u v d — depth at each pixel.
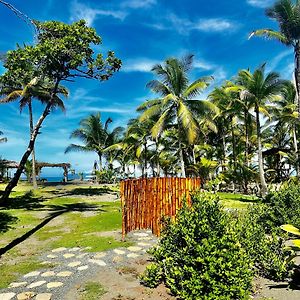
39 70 18.70
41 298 5.04
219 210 5.39
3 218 13.11
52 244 8.62
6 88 26.48
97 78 17.64
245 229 6.75
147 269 5.56
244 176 27.38
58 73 17.70
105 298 4.99
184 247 5.17
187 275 4.95
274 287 5.50
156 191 9.36
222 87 29.05
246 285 4.91
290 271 6.06
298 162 27.70
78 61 16.36
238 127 36.94
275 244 6.64
